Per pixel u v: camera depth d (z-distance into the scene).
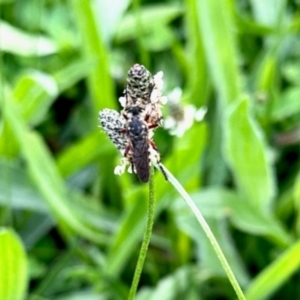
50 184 0.20
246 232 0.23
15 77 0.27
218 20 0.22
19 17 0.28
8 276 0.17
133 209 0.20
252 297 0.19
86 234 0.21
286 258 0.18
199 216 0.12
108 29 0.24
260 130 0.24
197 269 0.21
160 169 0.12
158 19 0.27
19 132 0.20
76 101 0.28
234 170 0.20
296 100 0.24
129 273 0.23
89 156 0.23
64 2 0.28
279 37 0.25
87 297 0.21
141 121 0.11
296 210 0.23
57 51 0.26
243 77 0.27
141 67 0.11
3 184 0.21
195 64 0.23
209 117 0.25
